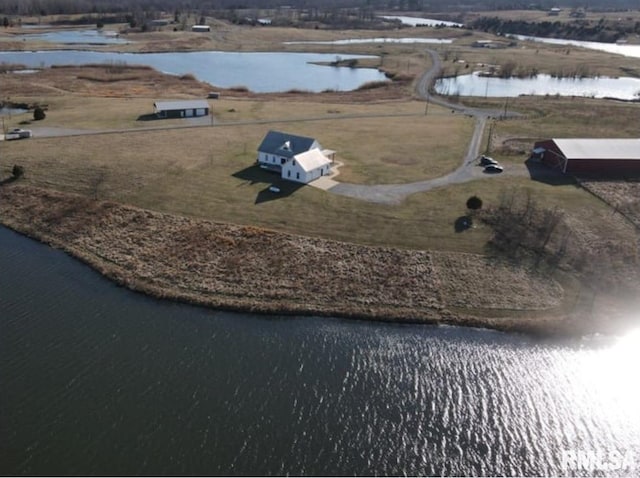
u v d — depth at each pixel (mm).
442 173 80438
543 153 86125
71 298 50594
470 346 45781
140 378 40188
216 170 79062
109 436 35031
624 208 69625
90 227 63625
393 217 65688
